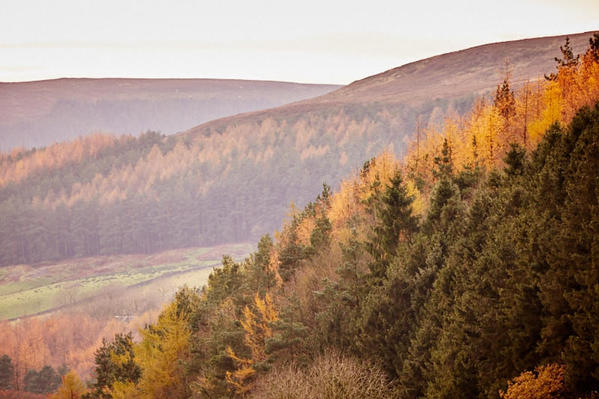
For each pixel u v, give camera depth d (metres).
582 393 11.42
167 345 40.12
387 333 19.28
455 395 14.13
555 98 39.91
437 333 16.97
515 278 14.16
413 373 16.80
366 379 17.22
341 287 25.53
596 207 12.30
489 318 14.37
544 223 14.16
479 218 19.38
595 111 15.89
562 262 12.76
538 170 19.11
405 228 25.31
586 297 11.49
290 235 41.47
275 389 17.69
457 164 43.19
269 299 29.02
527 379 12.30
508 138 43.41
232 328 29.56
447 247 20.66
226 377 28.39
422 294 19.70
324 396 16.22
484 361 14.25
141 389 41.84
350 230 36.22
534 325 13.33
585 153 13.86
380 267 23.69
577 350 11.40
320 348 22.52
